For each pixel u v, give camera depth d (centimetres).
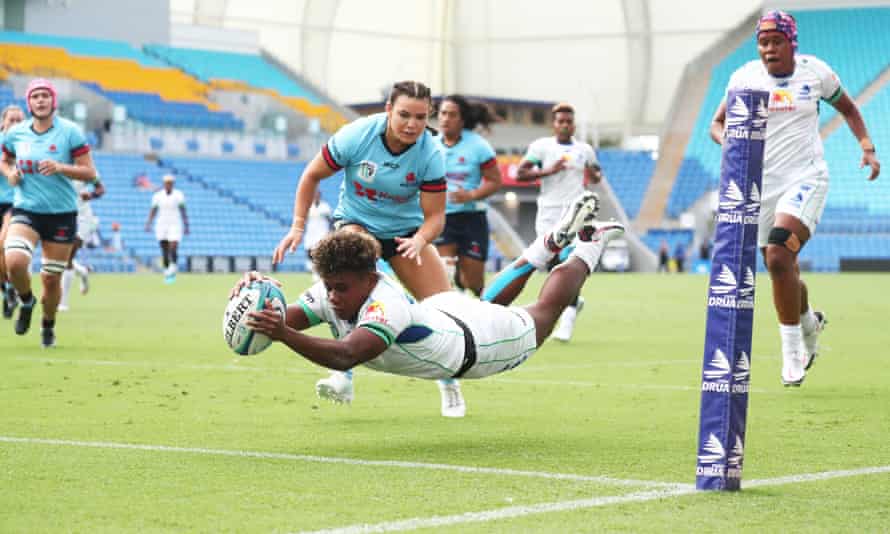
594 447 1573
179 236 7400
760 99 1233
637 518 1127
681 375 2567
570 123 3662
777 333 3875
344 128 1847
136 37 12050
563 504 1190
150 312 4634
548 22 15950
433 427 1769
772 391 2267
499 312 1564
